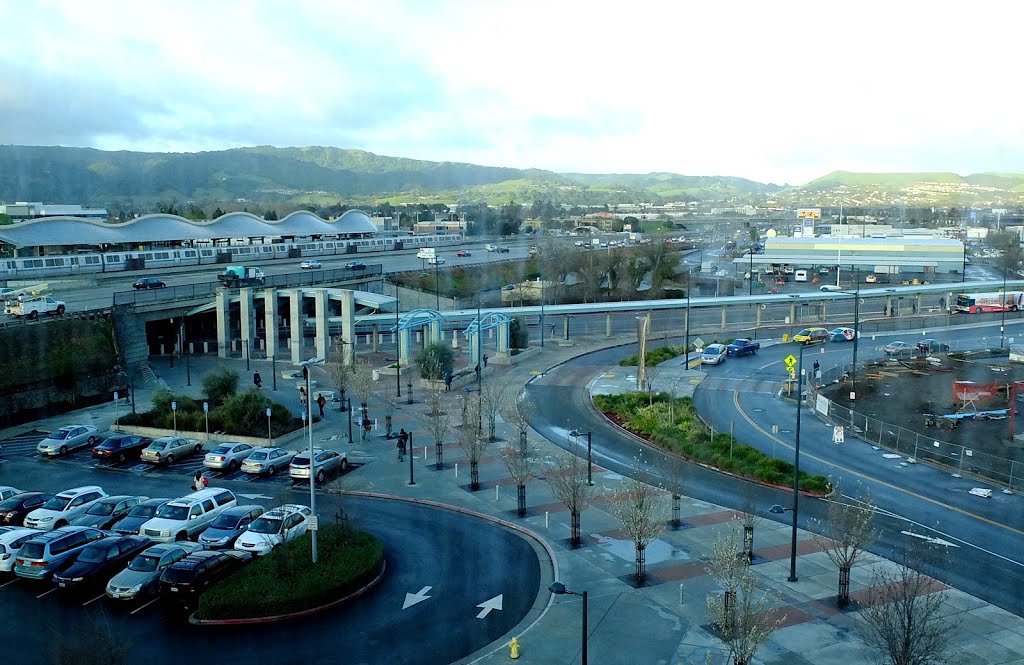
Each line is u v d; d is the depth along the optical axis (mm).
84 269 102500
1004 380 70188
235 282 93562
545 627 27359
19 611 29078
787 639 26312
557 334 100625
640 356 67750
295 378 71312
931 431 54312
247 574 30359
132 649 25891
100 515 37781
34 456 50219
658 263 156250
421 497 41562
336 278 106062
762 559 32906
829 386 68500
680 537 35344
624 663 25062
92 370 65125
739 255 194125
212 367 75875
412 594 30219
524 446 47156
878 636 25469
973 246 195875
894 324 106000
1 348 59156
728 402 63094
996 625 27141
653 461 47750
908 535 35312
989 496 40500
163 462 48281
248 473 46469
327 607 29109
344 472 45969
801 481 42219
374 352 85312
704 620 27828
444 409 60375
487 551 34469
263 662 25172
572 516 35000
